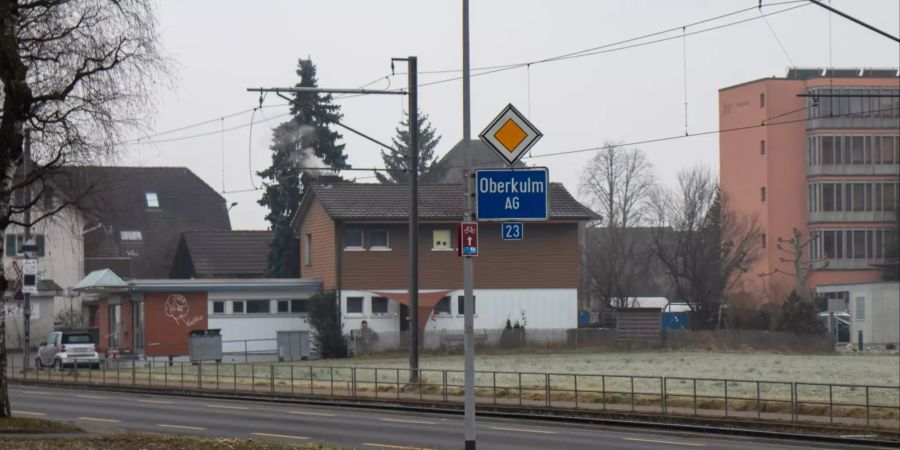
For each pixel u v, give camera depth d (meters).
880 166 169.62
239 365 90.81
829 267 168.75
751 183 172.50
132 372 76.31
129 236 164.88
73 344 92.94
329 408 57.47
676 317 132.62
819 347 112.44
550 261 111.81
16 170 38.50
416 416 52.50
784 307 121.44
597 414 52.19
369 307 108.31
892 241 166.50
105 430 39.62
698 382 70.75
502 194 25.64
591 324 130.25
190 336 101.12
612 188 178.38
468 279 26.12
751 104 172.38
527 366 87.19
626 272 169.12
